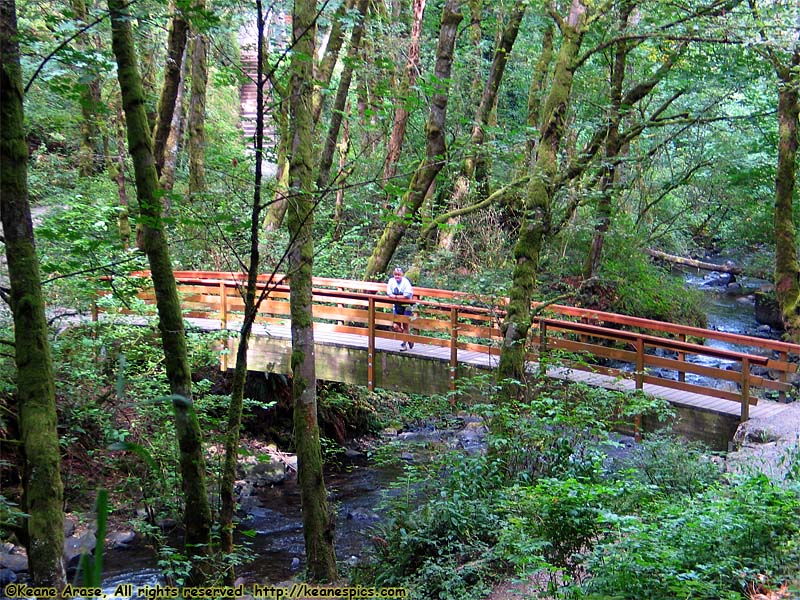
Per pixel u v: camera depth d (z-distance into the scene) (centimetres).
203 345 1138
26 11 733
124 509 886
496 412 756
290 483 1152
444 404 1002
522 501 557
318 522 676
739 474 602
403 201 863
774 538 448
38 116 1102
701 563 435
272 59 703
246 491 1084
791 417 823
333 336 1259
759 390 1241
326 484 1127
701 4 1025
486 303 1141
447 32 1155
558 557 515
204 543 553
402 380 1120
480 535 652
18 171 373
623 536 477
